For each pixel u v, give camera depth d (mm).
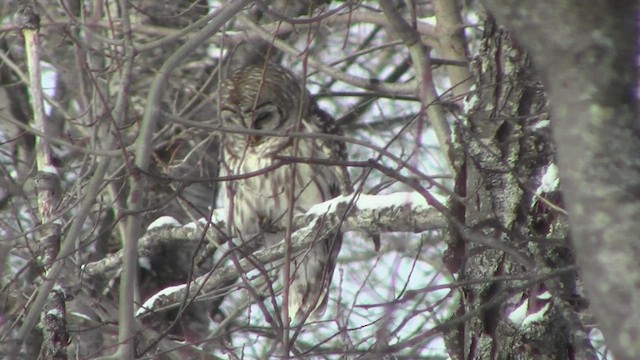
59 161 12969
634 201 5250
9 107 16406
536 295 9523
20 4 11867
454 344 9867
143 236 13469
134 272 9336
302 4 14703
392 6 10906
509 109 9984
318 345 9445
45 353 10203
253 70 15961
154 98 9570
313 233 11867
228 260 13250
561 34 5273
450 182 13789
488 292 9688
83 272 11562
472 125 10141
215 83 16156
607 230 5266
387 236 11523
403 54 17578
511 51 10078
